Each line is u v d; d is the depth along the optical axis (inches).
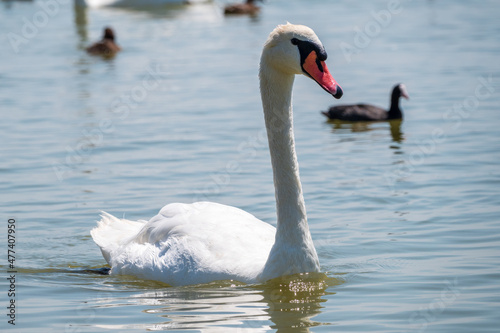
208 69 1280.8
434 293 415.2
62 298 422.0
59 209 605.9
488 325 367.2
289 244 418.9
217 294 414.9
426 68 1243.2
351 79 1210.0
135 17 2124.8
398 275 448.1
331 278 443.5
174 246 443.5
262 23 1870.1
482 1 2145.7
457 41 1494.8
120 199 626.5
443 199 606.9
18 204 620.4
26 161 753.0
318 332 362.0
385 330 362.9
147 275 447.8
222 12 2151.8
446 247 497.7
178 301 406.9
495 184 641.6
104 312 394.0
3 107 1021.2
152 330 364.5
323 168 721.0
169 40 1658.5
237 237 439.5
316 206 600.4
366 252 493.7
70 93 1111.6
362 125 947.3
